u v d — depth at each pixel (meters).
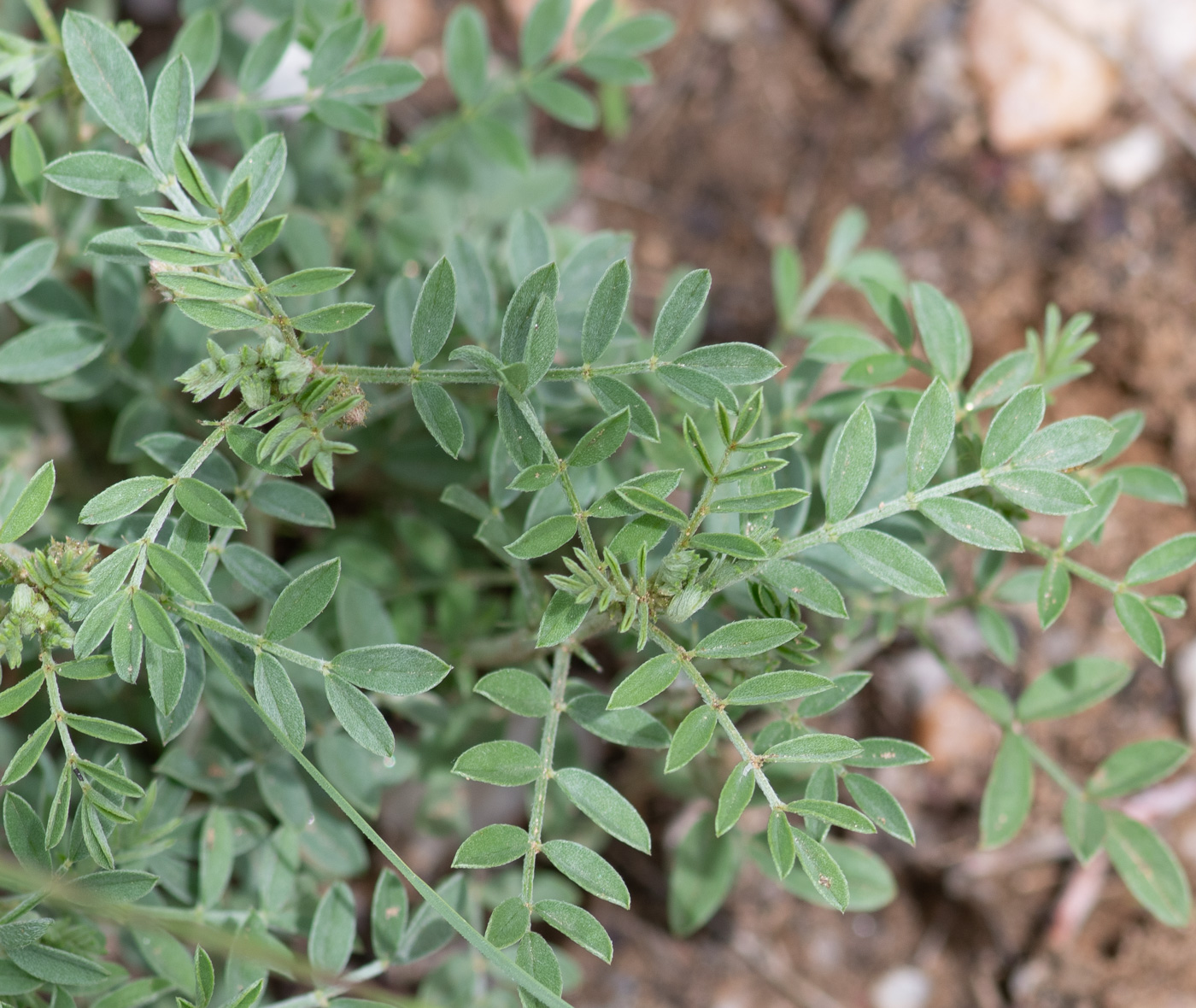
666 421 0.51
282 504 0.46
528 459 0.44
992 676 0.63
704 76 0.74
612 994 0.60
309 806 0.49
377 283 0.55
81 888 0.44
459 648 0.52
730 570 0.44
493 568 0.54
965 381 0.67
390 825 0.58
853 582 0.46
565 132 0.73
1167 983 0.58
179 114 0.44
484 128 0.54
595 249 0.50
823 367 0.50
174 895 0.49
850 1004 0.60
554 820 0.55
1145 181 0.67
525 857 0.44
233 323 0.43
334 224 0.55
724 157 0.73
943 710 0.62
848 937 0.61
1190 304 0.63
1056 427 0.44
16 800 0.44
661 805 0.61
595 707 0.45
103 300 0.50
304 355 0.44
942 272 0.69
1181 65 0.66
